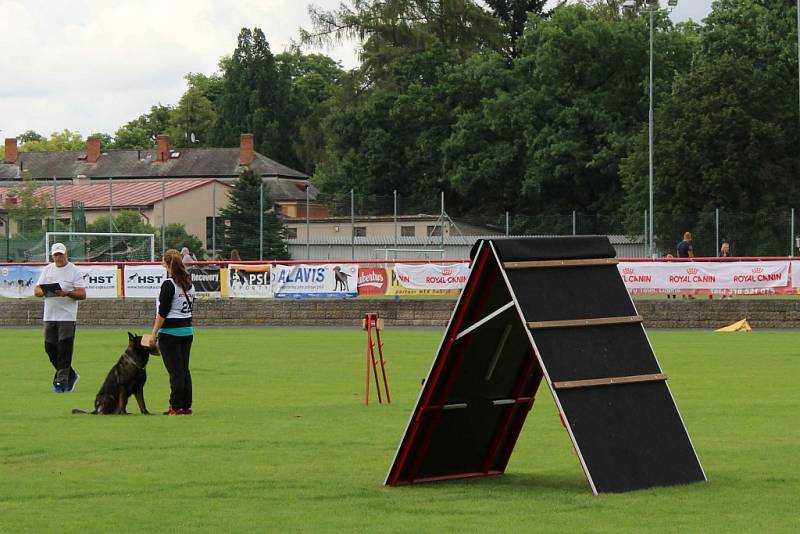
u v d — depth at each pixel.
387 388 24.16
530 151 103.12
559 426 20.56
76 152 149.88
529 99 104.81
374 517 13.27
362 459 17.22
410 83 116.44
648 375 14.78
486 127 107.06
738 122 84.81
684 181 85.62
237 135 156.25
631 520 12.91
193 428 20.47
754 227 64.25
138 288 53.19
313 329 48.97
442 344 14.61
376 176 114.94
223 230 76.00
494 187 106.44
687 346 38.19
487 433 15.95
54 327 26.48
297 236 82.69
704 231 65.00
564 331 14.29
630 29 106.19
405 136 114.19
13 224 85.81
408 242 76.62
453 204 112.19
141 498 14.41
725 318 47.34
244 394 25.78
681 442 14.93
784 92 90.00
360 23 121.25
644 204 87.31
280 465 16.73
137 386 22.58
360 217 80.56
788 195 85.31
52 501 14.25
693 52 104.06
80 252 67.12
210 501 14.22
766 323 47.09
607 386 14.45
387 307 50.91
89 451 17.97
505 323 14.84
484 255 14.37
